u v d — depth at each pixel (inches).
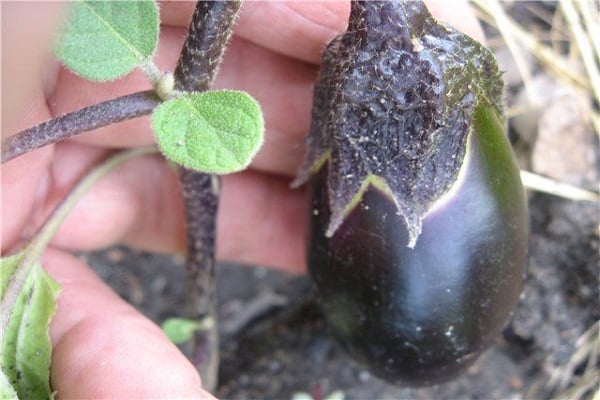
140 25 5.9
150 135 8.9
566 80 10.8
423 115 6.5
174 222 10.0
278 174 9.8
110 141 8.9
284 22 8.1
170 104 5.8
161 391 6.9
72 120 6.1
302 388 10.7
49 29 5.2
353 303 7.4
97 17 5.9
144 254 12.4
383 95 6.5
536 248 10.4
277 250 10.4
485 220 6.9
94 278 8.4
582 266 10.2
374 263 7.1
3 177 7.8
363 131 6.7
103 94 7.8
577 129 10.6
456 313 7.2
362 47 6.5
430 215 6.9
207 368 9.7
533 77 11.1
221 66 8.7
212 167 5.6
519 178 7.2
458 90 6.6
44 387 7.0
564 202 10.4
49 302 7.1
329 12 8.0
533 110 10.8
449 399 10.5
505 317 7.5
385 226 6.9
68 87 7.7
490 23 11.1
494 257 7.1
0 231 7.9
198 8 6.1
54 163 8.9
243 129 5.7
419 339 7.3
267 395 10.7
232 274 12.1
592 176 10.4
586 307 10.2
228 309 11.7
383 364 7.7
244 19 8.1
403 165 6.7
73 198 7.7
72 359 7.1
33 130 6.0
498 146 7.0
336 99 6.7
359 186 6.9
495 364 10.5
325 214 7.2
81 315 7.7
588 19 10.3
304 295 11.8
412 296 7.1
